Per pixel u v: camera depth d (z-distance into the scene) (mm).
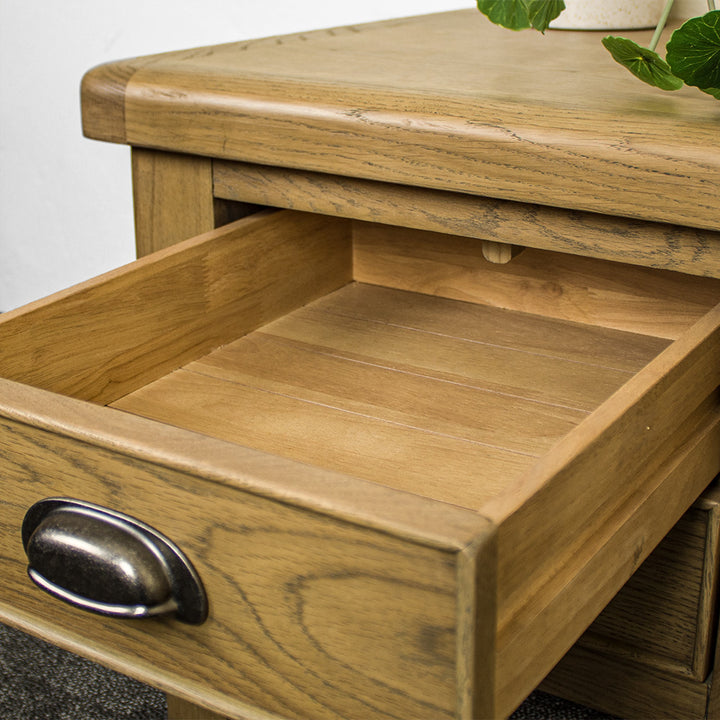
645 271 881
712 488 848
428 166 727
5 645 1121
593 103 714
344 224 998
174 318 811
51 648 1117
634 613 923
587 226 706
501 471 669
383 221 787
